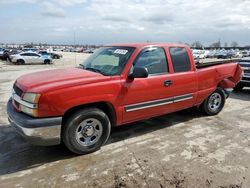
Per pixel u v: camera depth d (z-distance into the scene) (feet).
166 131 16.98
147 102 15.16
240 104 24.97
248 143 15.25
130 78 14.21
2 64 91.97
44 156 13.30
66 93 12.01
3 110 21.72
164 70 16.08
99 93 13.02
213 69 19.27
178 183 10.94
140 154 13.58
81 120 12.84
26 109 12.10
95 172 11.78
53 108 11.80
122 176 11.44
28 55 93.91
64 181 11.07
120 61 14.62
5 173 11.68
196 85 18.01
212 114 20.59
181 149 14.26
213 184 10.89
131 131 16.87
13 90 13.88
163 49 16.21
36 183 10.92
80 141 13.15
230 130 17.39
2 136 15.89
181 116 20.29
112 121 14.30
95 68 15.20
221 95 20.65
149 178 11.30
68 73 14.17
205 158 13.21
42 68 74.13
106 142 15.03
